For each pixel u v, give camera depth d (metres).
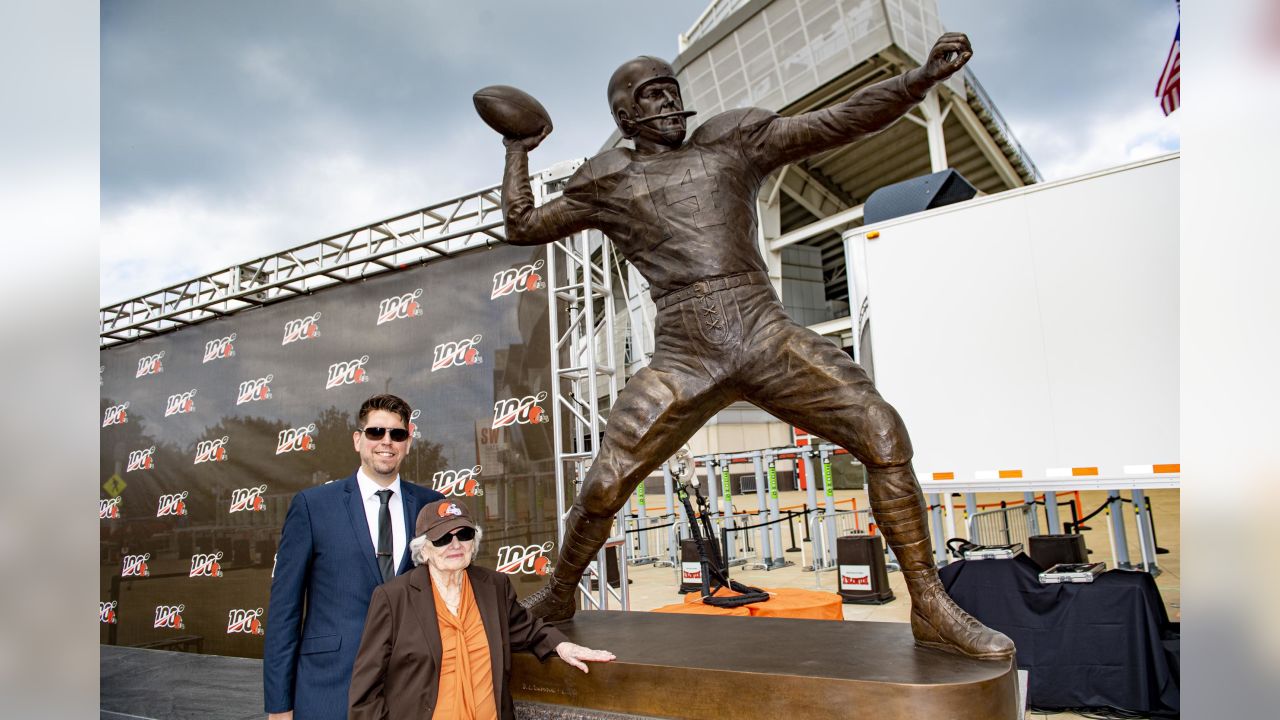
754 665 2.70
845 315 30.16
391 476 3.14
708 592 4.81
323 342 7.14
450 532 2.58
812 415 2.97
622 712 2.86
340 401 6.98
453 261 6.65
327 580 2.95
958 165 23.80
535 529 6.06
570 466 6.21
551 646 2.95
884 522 2.88
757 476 10.84
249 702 5.65
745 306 3.09
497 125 3.48
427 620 2.54
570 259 6.21
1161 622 4.54
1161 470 4.62
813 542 9.16
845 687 2.47
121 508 8.02
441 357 6.58
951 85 19.42
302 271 7.18
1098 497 14.45
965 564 4.96
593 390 5.84
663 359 3.21
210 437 7.61
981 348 5.22
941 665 2.59
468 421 6.39
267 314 7.49
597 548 3.37
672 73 3.30
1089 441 4.85
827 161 23.22
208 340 7.80
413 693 2.50
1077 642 4.50
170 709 5.53
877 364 5.58
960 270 5.34
